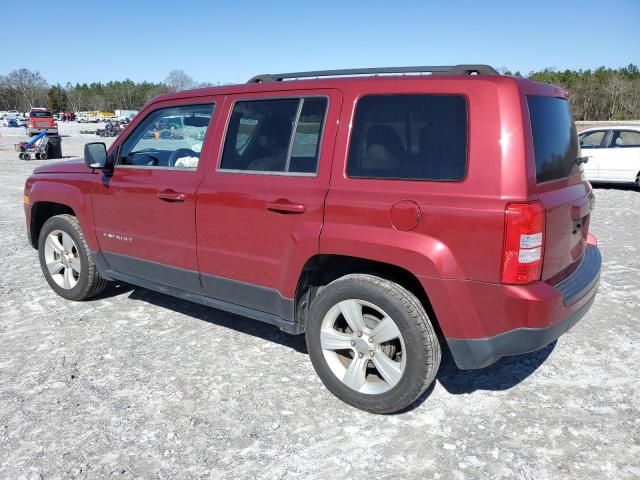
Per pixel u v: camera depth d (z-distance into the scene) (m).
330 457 2.83
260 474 2.70
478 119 2.81
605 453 2.84
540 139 2.93
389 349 3.19
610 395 3.41
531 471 2.71
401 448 2.89
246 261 3.64
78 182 4.78
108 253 4.64
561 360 3.89
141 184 4.22
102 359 3.93
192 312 4.86
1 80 123.44
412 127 3.00
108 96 134.50
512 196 2.69
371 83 3.19
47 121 39.31
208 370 3.76
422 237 2.88
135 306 5.00
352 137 3.20
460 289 2.81
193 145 4.05
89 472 2.72
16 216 9.62
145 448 2.90
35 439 2.98
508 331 2.78
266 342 4.23
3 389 3.50
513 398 3.39
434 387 3.53
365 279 3.13
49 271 5.22
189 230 3.94
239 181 3.64
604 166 13.53
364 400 3.21
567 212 3.02
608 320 4.61
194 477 2.68
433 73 3.21
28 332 4.41
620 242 7.48
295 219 3.33
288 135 3.48
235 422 3.14
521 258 2.68
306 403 3.35
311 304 3.40
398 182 2.99
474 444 2.93
